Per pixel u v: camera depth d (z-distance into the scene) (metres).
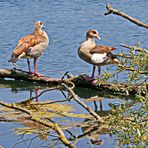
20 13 28.83
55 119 14.12
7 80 18.73
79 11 29.09
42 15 28.36
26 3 30.94
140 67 10.92
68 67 20.14
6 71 18.73
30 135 13.25
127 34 24.70
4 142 12.98
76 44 23.23
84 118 14.26
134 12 28.73
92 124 13.49
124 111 10.23
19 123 13.79
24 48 18.73
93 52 18.08
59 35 24.66
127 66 11.70
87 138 13.05
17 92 17.67
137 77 11.01
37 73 18.52
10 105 11.99
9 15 28.41
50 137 13.00
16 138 13.17
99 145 12.63
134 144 10.17
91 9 29.50
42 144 12.73
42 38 19.11
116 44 23.17
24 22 27.00
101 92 17.34
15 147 12.73
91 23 26.78
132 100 16.20
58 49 22.48
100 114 15.50
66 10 29.36
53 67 20.19
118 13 11.52
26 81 18.56
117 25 26.30
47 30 25.55
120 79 17.72
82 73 19.38
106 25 26.36
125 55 12.38
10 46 22.88
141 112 10.16
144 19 27.42
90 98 16.75
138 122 10.04
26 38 18.95
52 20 27.38
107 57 18.02
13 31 25.39
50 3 30.89
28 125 13.60
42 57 21.42
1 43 23.31
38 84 18.38
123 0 31.27
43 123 11.53
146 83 11.95
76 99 12.41
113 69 19.38
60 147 12.36
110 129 11.01
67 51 22.20
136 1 31.00
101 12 28.81
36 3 30.91
